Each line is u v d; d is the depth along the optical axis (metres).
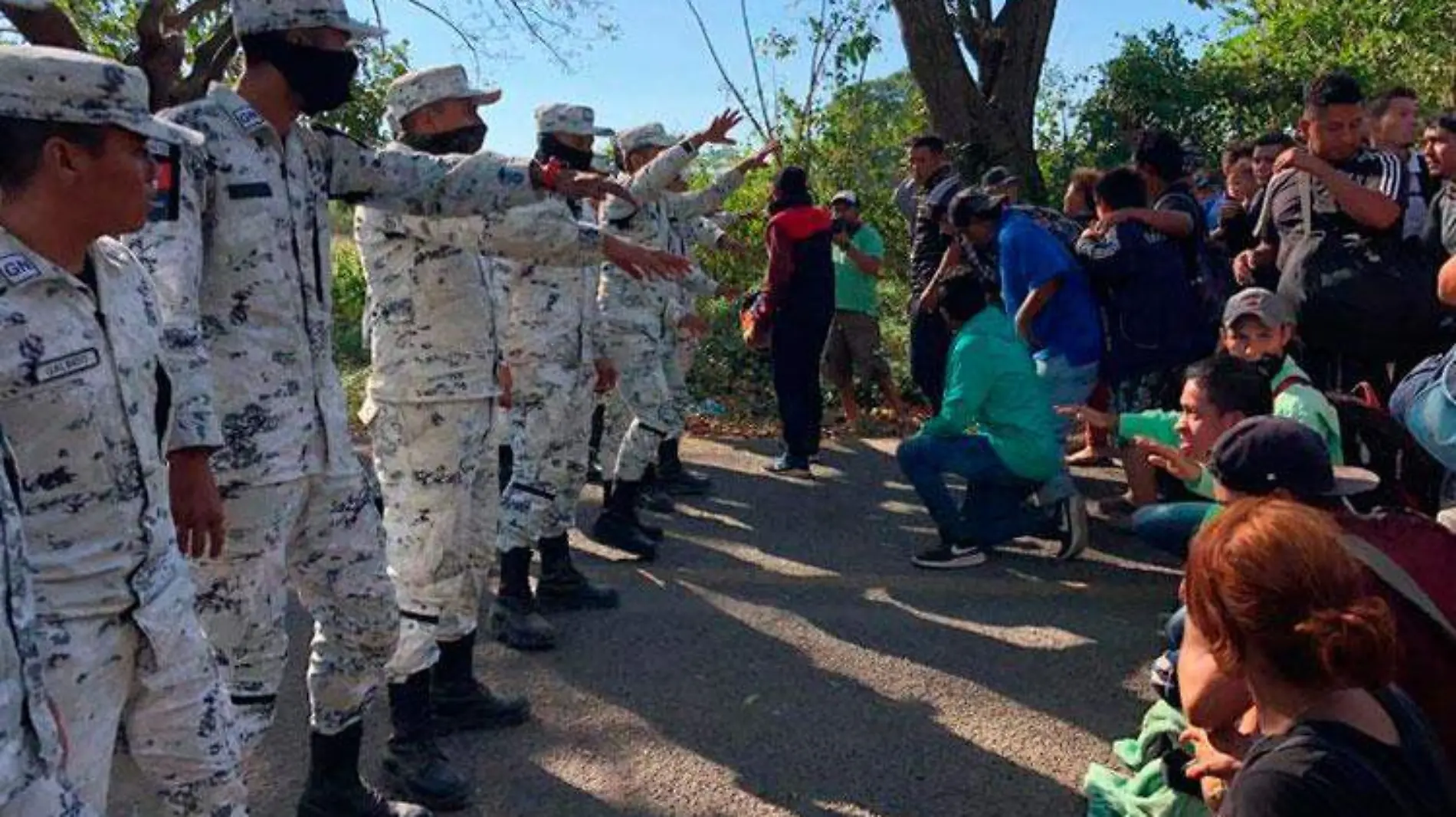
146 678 2.25
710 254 10.72
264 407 2.79
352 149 3.06
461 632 3.84
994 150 10.61
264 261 2.78
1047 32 10.66
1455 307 4.20
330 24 2.80
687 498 6.64
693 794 3.51
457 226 3.39
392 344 3.54
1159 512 4.30
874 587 5.23
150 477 2.23
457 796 3.41
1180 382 6.07
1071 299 5.67
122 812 2.48
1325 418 3.54
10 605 1.54
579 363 4.59
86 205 2.06
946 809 3.43
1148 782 3.29
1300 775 1.62
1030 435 5.25
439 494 3.53
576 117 4.68
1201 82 13.48
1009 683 4.25
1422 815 1.64
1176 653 3.50
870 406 8.79
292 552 3.02
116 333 2.16
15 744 1.53
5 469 1.65
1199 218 5.86
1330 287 4.44
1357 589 1.70
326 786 3.18
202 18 10.02
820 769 3.65
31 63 2.00
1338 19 14.04
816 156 12.11
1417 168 4.57
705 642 4.61
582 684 4.23
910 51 10.53
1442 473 3.44
